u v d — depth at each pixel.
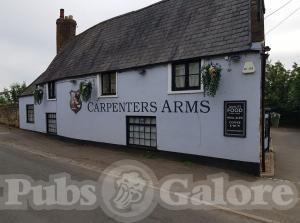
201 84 10.15
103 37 16.02
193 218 5.79
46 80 18.70
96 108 14.60
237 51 9.17
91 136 15.05
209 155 10.04
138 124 12.64
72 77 16.12
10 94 35.12
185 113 10.70
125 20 15.30
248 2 10.04
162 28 12.60
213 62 9.83
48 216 5.79
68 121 16.80
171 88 11.09
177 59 10.75
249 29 9.34
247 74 9.10
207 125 10.07
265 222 5.64
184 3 12.59
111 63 13.75
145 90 12.07
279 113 28.83
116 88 13.40
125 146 13.12
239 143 9.29
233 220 5.71
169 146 11.27
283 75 30.02
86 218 5.71
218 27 10.36
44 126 19.58
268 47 8.89
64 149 13.77
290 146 15.16
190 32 11.21
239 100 9.25
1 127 24.16
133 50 13.14
